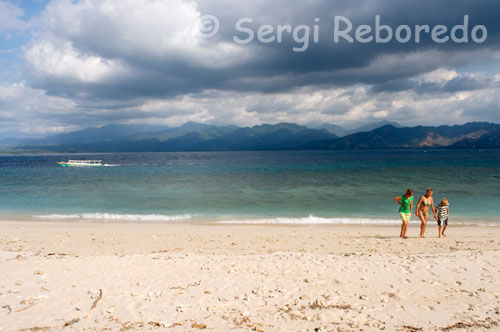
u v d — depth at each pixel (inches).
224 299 271.7
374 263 364.5
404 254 432.1
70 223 779.4
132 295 281.0
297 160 5167.3
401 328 215.6
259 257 419.8
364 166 3196.4
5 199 1185.4
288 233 641.6
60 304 261.1
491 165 3120.1
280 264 374.3
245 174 2319.1
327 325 221.3
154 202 1108.5
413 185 1497.3
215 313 243.4
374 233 642.8
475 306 246.4
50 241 565.0
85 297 276.5
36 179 2017.7
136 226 738.8
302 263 376.2
